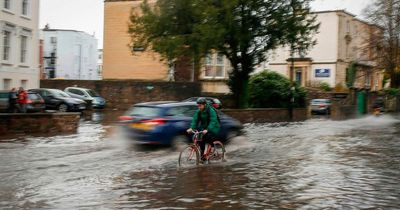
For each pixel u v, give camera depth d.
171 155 13.49
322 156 13.97
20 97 25.03
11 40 32.66
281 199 8.31
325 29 52.38
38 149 14.52
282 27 30.64
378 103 43.03
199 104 11.98
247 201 8.14
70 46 61.59
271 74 36.00
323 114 42.50
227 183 9.70
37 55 36.25
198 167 11.70
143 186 9.35
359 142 17.92
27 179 9.95
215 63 42.94
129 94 39.88
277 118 33.22
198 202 8.05
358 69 52.97
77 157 13.02
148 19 30.50
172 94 38.59
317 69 52.91
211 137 12.14
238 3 28.73
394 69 43.59
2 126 18.22
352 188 9.31
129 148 14.74
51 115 19.80
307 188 9.27
